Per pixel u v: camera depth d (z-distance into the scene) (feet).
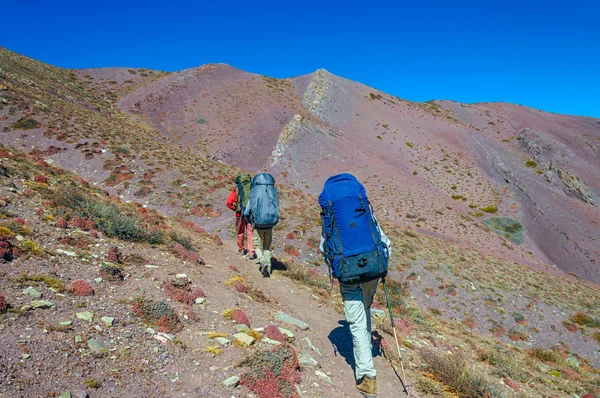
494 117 299.79
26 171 34.83
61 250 19.20
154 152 101.60
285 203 91.45
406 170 197.06
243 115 218.18
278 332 17.04
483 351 29.07
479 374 20.34
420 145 224.12
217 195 81.25
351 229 14.19
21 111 97.86
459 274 81.20
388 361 19.07
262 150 189.57
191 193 79.66
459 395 17.20
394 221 141.28
